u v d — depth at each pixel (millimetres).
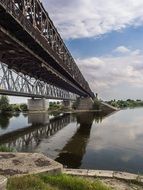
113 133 53750
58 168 11586
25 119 91125
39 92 90375
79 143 42344
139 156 32281
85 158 31281
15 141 45188
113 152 34812
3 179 8109
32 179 9781
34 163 11812
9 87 57250
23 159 12281
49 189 9406
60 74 75688
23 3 36688
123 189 10703
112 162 29156
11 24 32969
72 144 41500
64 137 49344
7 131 59281
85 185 9930
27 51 41531
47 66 56875
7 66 53938
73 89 137000
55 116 106062
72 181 10133
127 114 119438
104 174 12430
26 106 141125
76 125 70625
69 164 28203
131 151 35469
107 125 69625
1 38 35094
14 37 35000
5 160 12039
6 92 57250
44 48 45156
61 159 30812
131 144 40781
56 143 42812
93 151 35625
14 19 31312
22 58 48375
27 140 46312
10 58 47906
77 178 10758
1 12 29531
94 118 94875
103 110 162750
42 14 49750
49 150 36812
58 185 10039
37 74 73000
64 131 58375
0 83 51562
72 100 167250
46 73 72000
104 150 36281
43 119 91125
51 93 108062
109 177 12141
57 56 59281
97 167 26922
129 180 11750
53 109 159250
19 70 58750
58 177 10602
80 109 162875
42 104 127000
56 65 63031
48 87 103312
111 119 89812
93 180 11633
